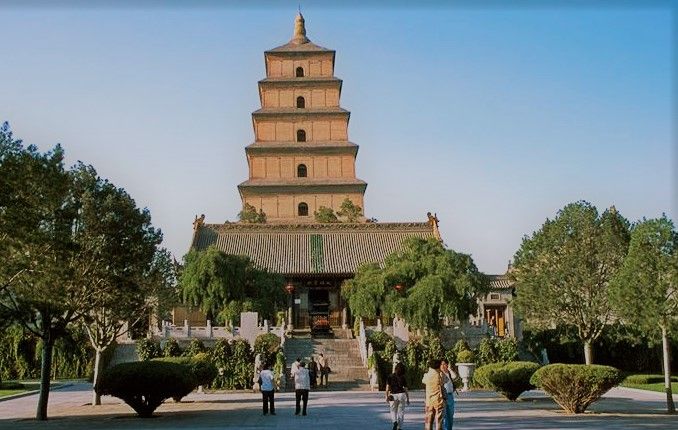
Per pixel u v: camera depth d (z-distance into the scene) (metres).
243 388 51.97
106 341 40.53
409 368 54.47
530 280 59.25
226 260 68.44
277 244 88.12
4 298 33.56
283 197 100.00
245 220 96.88
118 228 36.09
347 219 97.38
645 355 64.88
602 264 57.41
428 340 57.38
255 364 51.22
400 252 73.75
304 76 105.81
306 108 103.62
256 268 72.56
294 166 101.50
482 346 56.44
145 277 40.38
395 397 25.00
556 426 26.97
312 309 83.69
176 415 33.47
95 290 36.19
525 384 39.47
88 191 35.88
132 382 31.91
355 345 60.94
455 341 61.91
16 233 28.95
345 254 86.19
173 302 45.12
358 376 55.19
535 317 59.56
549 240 58.91
